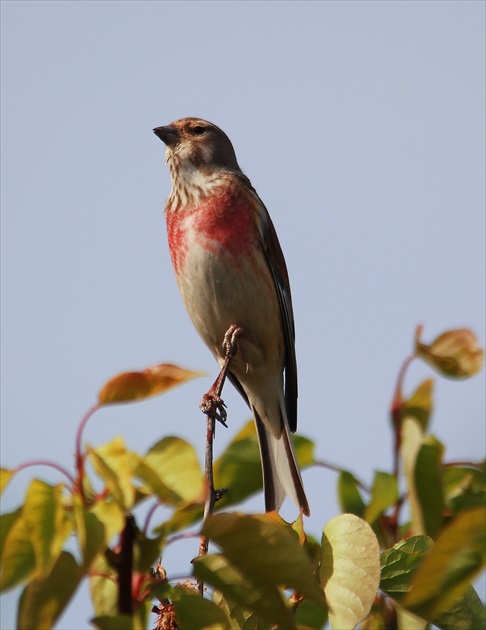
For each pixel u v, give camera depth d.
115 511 4.48
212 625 5.10
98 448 4.68
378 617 6.21
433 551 4.26
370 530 5.43
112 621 4.70
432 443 6.88
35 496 4.53
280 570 4.90
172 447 4.72
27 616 4.64
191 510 5.16
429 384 7.17
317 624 6.27
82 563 4.34
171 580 5.14
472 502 6.79
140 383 4.93
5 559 4.54
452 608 5.47
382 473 6.83
